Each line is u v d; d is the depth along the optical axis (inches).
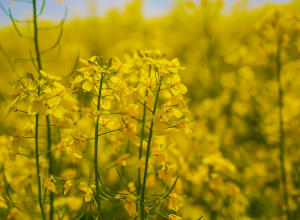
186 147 123.6
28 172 98.6
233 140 191.2
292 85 147.7
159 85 53.9
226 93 227.3
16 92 53.5
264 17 131.1
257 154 168.7
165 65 52.9
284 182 128.1
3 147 97.1
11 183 95.2
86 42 478.3
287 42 126.3
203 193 118.3
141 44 150.6
